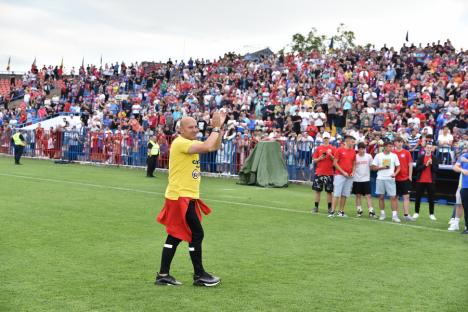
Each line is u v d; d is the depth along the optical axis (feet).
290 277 22.97
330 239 32.19
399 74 95.71
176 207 21.08
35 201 43.88
